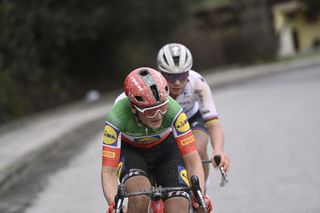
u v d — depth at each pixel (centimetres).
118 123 664
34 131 2361
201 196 587
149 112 614
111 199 628
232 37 6381
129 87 618
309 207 992
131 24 4294
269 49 6228
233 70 5469
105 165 658
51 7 3769
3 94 2855
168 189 605
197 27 6756
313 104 2395
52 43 3781
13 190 1343
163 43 4994
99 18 3906
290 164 1343
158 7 4516
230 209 1023
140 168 679
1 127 2641
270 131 1839
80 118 2712
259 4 6419
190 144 674
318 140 1611
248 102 2712
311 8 7606
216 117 837
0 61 3003
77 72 4453
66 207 1133
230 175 1298
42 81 3744
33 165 1664
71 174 1473
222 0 7269
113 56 4647
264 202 1050
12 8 3170
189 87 834
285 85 3394
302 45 7994
